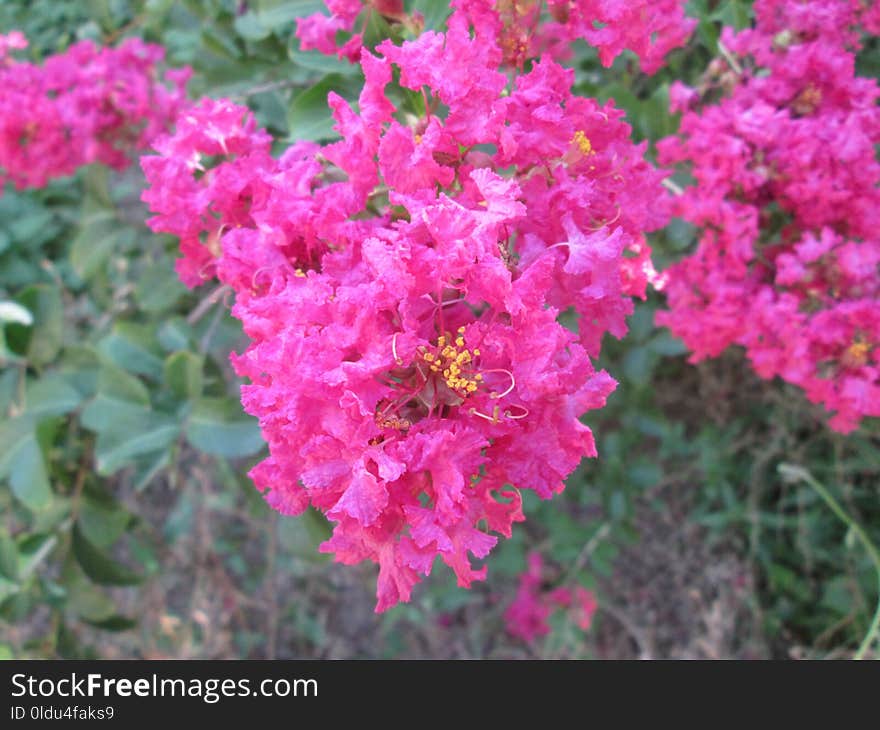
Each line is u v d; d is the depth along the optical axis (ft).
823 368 1.05
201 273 0.90
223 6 1.34
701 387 1.71
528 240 0.69
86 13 1.50
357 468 0.61
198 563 1.80
